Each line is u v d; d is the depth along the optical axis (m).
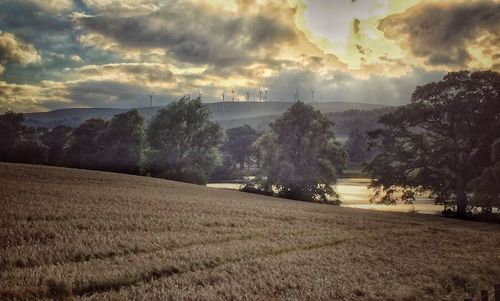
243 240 21.27
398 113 59.22
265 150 74.56
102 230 20.42
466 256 20.98
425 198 80.38
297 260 17.12
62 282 11.47
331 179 71.31
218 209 34.44
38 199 30.53
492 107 54.59
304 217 34.56
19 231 18.31
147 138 87.75
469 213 54.56
